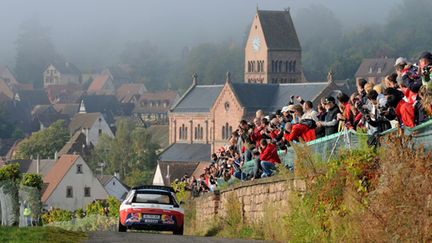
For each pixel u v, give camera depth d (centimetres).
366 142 4962
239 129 7944
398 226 4197
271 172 6719
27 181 16838
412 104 4897
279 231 6012
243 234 6806
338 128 5847
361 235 4441
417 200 4150
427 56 5003
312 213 5294
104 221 13062
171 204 7431
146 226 7362
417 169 4228
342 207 4925
